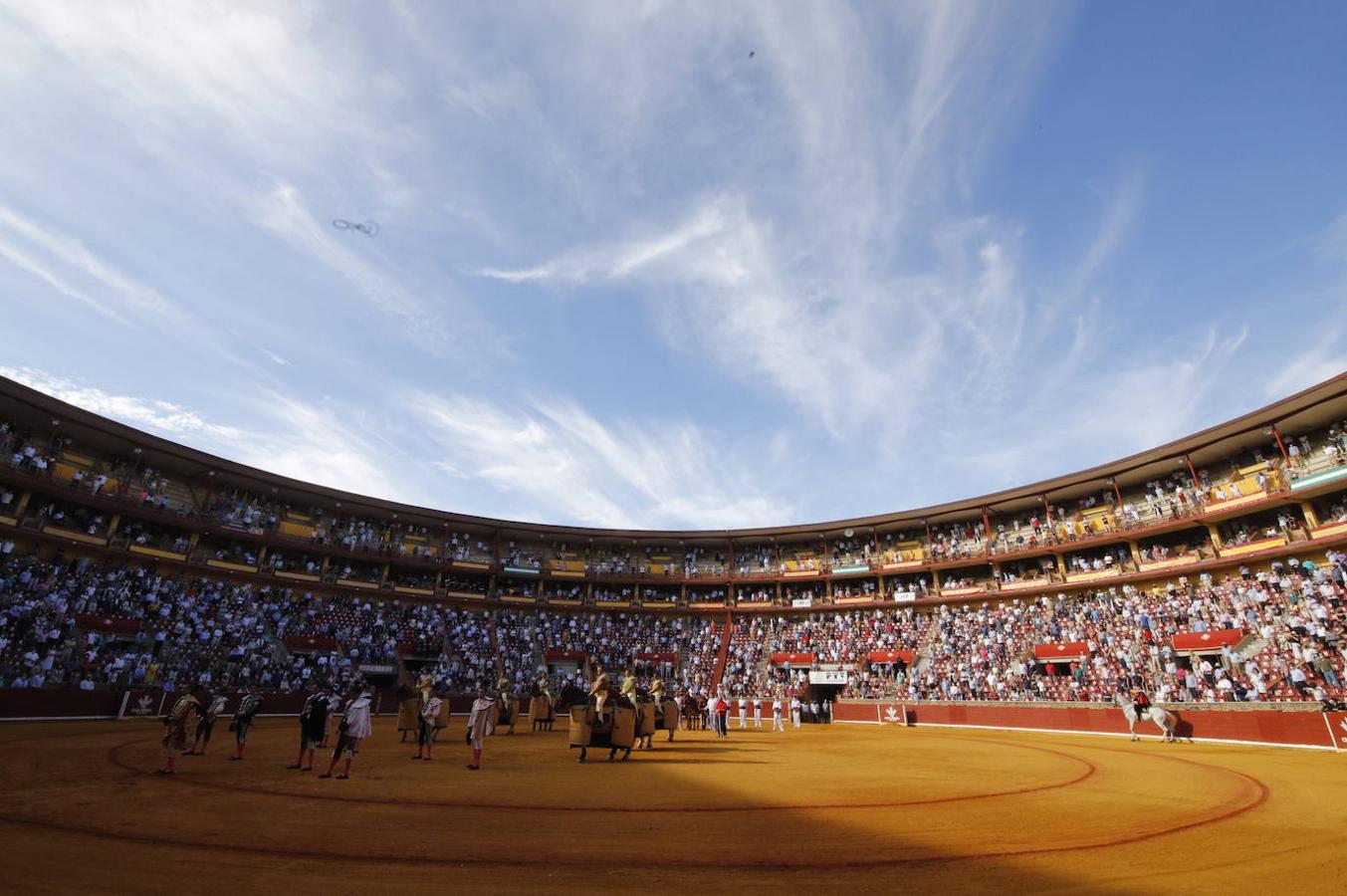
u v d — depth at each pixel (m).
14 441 36.62
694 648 55.16
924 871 7.28
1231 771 16.67
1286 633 29.91
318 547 48.38
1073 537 45.19
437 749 20.41
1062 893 6.56
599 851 7.93
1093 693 33.81
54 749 17.11
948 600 50.28
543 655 51.19
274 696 35.06
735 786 13.24
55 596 32.66
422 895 6.16
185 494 45.34
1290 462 35.78
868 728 38.31
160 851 7.42
